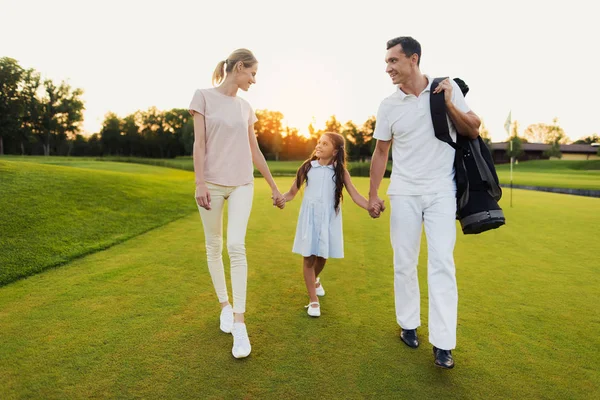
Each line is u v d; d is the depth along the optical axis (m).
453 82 2.18
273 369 1.94
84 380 1.79
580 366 2.00
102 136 73.81
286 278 3.39
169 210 6.91
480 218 2.08
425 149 2.17
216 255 2.47
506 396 1.75
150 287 3.05
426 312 2.77
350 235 5.36
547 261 4.03
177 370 1.90
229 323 2.35
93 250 4.14
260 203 8.53
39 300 2.73
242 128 2.36
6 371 1.85
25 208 5.01
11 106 51.94
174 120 77.19
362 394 1.75
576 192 16.78
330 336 2.31
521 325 2.48
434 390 1.79
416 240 2.25
